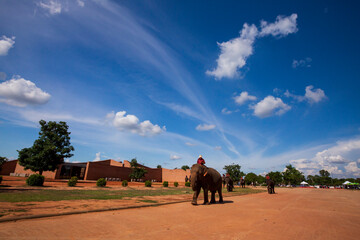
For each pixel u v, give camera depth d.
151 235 4.26
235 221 6.00
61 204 7.98
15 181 22.81
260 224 5.67
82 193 13.40
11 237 3.71
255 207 9.52
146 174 58.44
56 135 27.06
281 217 6.94
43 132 27.08
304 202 12.82
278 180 72.44
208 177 10.62
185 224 5.41
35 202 8.25
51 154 26.31
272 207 9.67
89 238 3.87
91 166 44.09
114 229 4.61
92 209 6.97
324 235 4.66
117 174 49.06
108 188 20.78
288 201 13.17
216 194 17.64
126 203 9.20
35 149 26.03
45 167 25.94
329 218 7.04
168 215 6.71
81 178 44.19
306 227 5.45
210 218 6.38
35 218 5.41
